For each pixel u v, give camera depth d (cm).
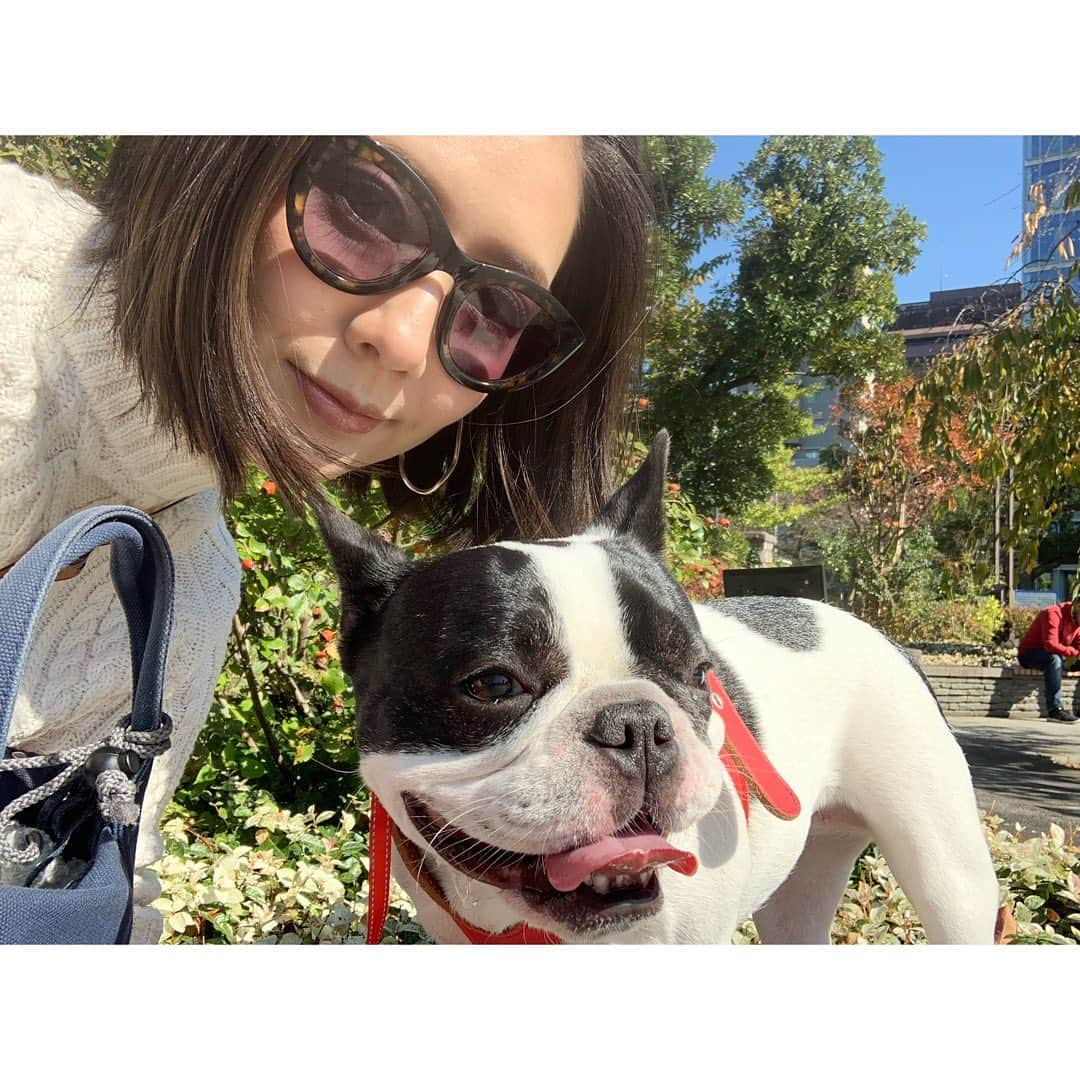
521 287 43
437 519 62
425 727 43
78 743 43
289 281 40
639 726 39
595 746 39
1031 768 188
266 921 69
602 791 38
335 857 82
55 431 40
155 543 31
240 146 37
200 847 82
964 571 424
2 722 25
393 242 40
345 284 39
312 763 100
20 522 39
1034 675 288
